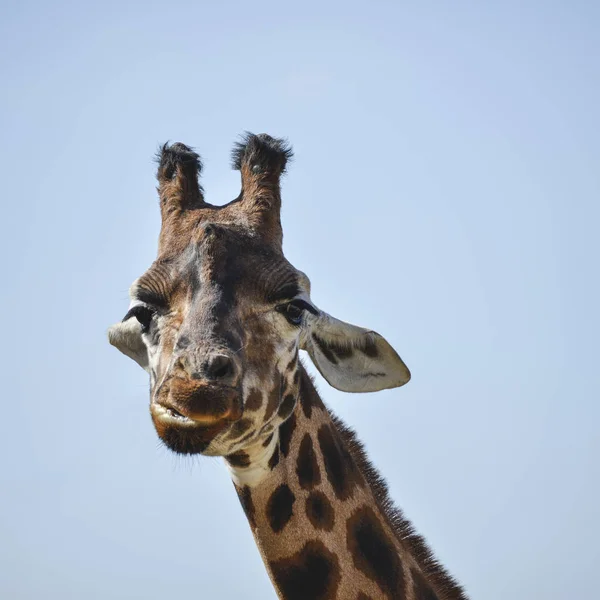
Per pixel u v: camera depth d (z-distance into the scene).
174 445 16.27
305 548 18.61
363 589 18.30
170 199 20.28
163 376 17.23
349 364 21.22
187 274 18.34
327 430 20.00
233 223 19.41
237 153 21.03
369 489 19.91
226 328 17.41
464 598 20.36
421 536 20.56
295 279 18.83
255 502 19.00
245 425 17.66
